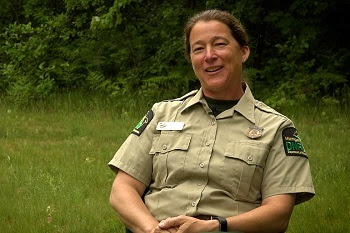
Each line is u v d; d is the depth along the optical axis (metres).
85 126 9.45
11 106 11.24
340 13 12.16
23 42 12.70
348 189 6.21
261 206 3.17
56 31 13.17
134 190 3.40
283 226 3.19
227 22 3.40
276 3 12.41
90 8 13.13
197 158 3.29
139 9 12.70
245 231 3.09
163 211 3.29
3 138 8.87
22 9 14.59
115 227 5.37
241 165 3.23
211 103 3.42
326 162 7.27
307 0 11.66
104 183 6.65
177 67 11.90
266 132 3.28
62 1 14.12
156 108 3.54
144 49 12.62
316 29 11.66
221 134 3.32
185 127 3.39
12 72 12.18
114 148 8.23
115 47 12.80
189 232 3.04
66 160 7.59
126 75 12.43
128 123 9.72
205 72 3.38
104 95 11.77
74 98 11.55
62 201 5.97
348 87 11.38
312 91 11.03
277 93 11.01
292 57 11.64
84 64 12.82
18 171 7.05
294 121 9.81
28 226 5.32
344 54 11.88
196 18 3.45
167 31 12.37
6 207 5.78
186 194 3.26
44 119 10.12
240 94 3.46
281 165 3.23
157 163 3.38
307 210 5.54
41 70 12.16
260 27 12.53
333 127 9.30
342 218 5.42
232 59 3.38
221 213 3.21
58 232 5.29
